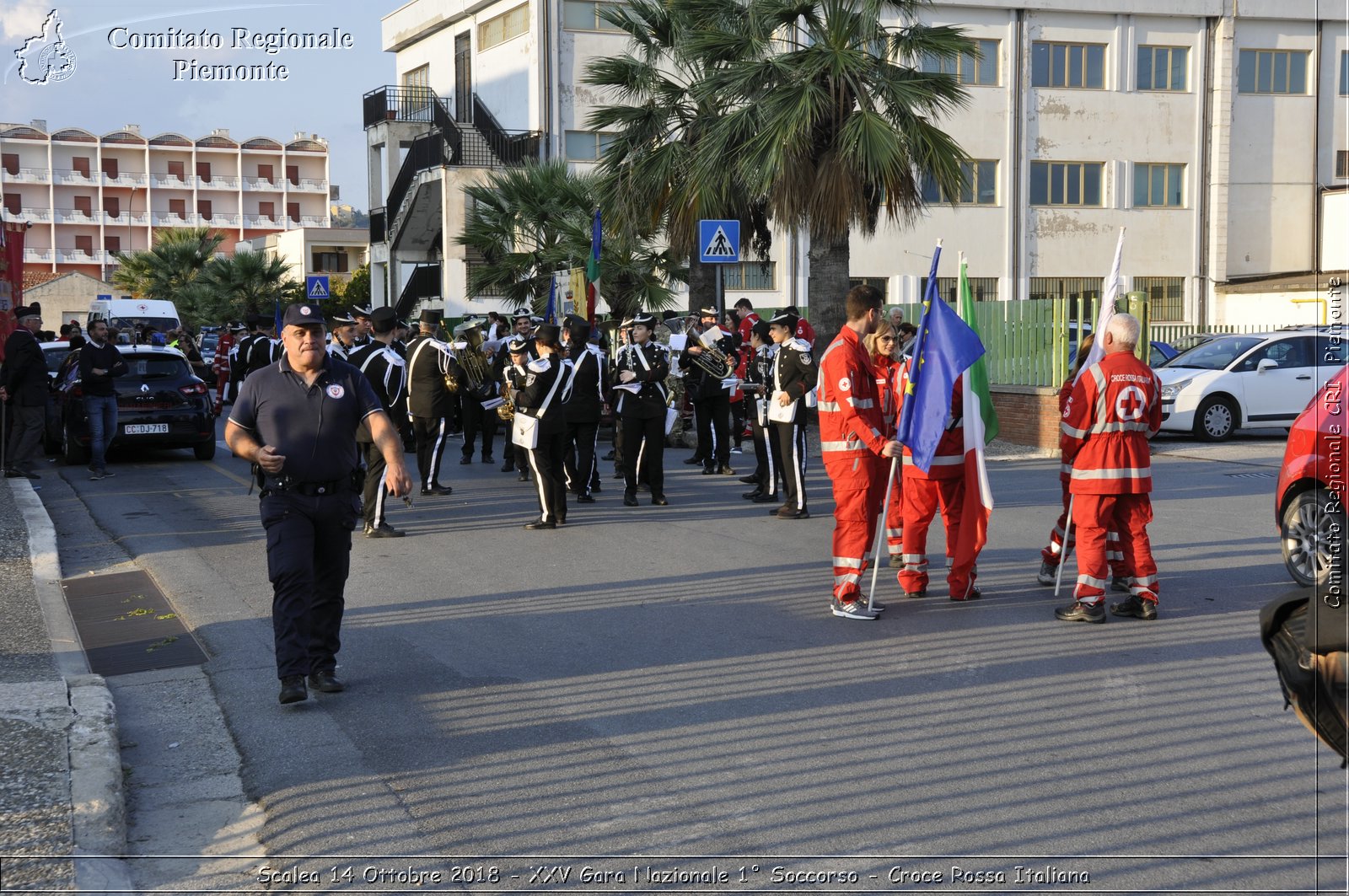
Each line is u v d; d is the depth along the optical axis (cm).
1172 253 3953
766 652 708
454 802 491
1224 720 577
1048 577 889
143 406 1720
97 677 636
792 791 495
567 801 489
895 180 1778
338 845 454
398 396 1204
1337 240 3997
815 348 1880
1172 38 3881
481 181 3559
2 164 7756
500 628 770
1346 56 4009
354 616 808
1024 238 3834
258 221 8444
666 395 1392
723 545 1053
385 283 4294
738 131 1850
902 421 823
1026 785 498
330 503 630
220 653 726
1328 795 484
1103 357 835
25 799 475
